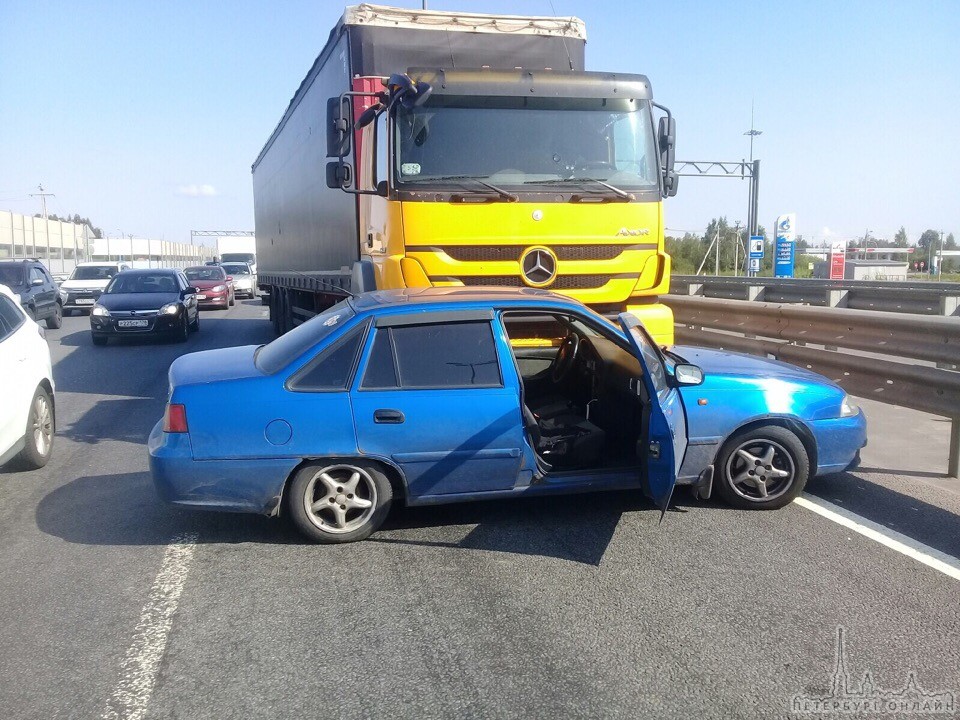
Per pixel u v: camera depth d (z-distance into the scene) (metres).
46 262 49.84
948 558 4.84
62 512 5.92
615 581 4.56
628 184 7.70
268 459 4.97
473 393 5.15
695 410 5.46
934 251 59.22
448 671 3.64
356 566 4.83
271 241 18.48
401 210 7.28
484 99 7.50
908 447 7.47
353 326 5.13
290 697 3.46
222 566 4.86
